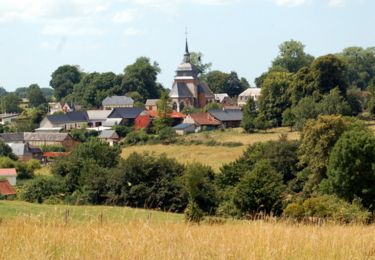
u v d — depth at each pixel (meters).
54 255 24.28
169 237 28.14
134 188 152.75
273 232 31.33
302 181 162.50
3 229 29.53
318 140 155.38
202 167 157.75
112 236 26.70
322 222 46.75
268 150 175.12
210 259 24.25
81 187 166.88
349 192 121.81
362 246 28.73
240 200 111.81
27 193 168.38
